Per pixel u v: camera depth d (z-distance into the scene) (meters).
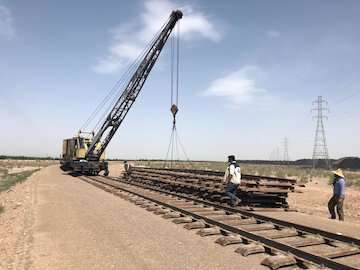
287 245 7.61
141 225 10.81
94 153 39.97
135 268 6.93
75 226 10.71
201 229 9.80
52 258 7.65
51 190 21.19
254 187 15.34
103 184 25.59
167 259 7.45
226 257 7.57
